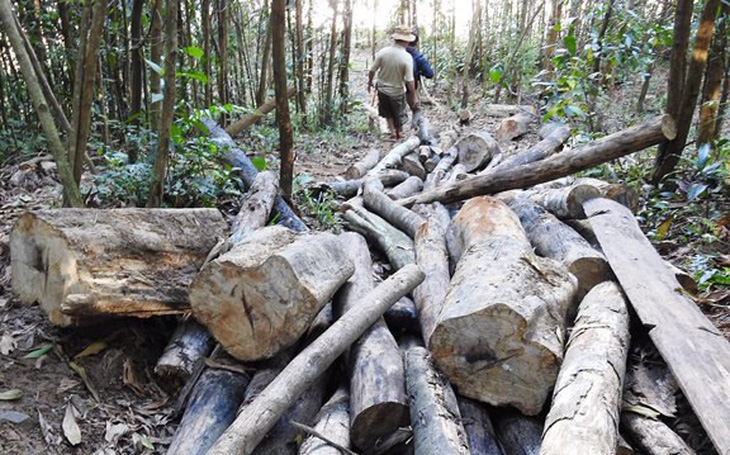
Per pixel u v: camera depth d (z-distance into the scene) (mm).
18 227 2643
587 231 3791
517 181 4461
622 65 5922
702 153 4270
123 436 2334
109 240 2615
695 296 2986
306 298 2438
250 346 2516
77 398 2410
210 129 5441
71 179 3061
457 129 8781
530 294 2363
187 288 2779
